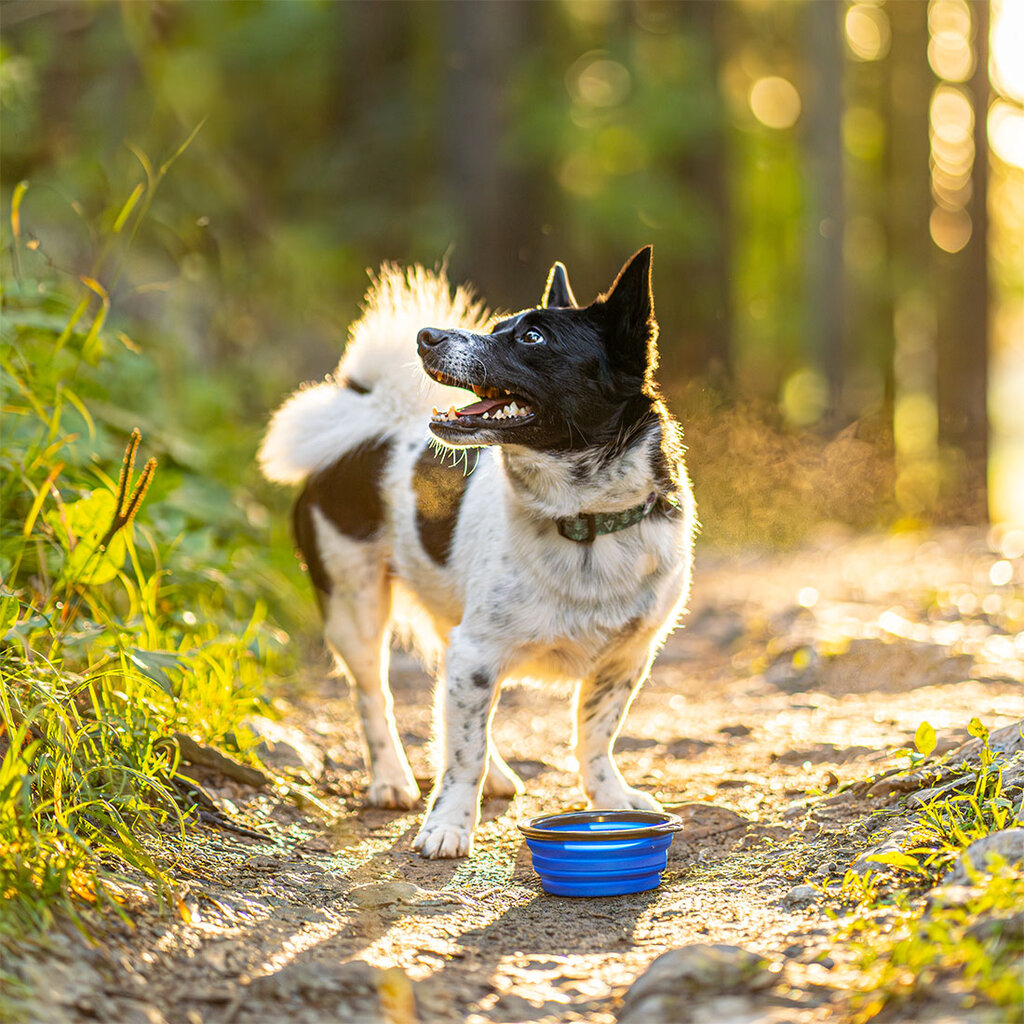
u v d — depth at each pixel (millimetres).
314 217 22719
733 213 23812
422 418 5469
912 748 5336
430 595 5234
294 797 5086
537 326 4480
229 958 3299
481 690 4605
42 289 6773
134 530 6312
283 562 8641
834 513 17516
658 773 5730
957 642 8219
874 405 24297
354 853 4602
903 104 22266
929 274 22344
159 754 4762
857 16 25766
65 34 14312
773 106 27469
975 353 20594
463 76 20438
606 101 23312
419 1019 2994
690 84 21953
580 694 4957
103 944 3176
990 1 20047
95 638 4910
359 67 23781
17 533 5621
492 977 3297
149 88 15461
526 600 4520
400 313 5680
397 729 6777
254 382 13398
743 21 26078
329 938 3576
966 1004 2572
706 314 21797
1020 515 22812
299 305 16422
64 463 5641
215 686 5383
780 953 3225
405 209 22359
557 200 21828
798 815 4695
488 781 5398
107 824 3932
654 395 4637
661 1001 2906
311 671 7875
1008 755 4398
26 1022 2676
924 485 20344
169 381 10625
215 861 4164
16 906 3152
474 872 4371
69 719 4305
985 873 3145
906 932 3078
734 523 15805
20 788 3555
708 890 4066
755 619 9891
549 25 23766
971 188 20406
